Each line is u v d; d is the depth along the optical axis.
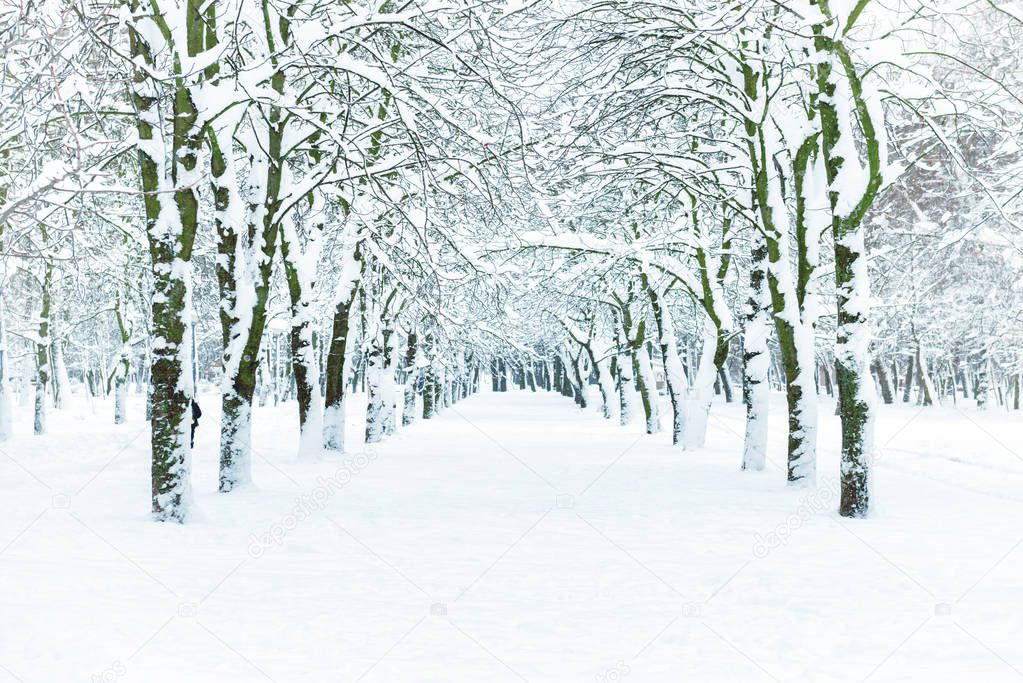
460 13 13.16
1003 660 6.46
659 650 6.66
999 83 14.91
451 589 8.62
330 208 23.27
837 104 14.51
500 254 25.41
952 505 15.29
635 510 14.28
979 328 43.81
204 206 23.39
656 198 23.89
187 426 12.30
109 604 7.51
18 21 9.18
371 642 6.74
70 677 5.66
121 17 11.42
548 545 11.10
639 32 17.48
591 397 80.19
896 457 25.89
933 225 20.66
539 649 6.65
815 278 17.55
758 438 20.36
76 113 11.05
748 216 18.73
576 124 19.02
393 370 33.59
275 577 8.92
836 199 14.39
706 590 8.69
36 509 12.96
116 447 26.69
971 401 71.56
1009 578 9.29
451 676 5.92
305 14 15.62
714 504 14.99
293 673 5.90
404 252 20.55
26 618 6.88
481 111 20.98
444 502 14.98
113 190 7.87
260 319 15.87
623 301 34.22
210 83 12.66
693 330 37.38
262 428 39.19
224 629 6.96
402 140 17.89
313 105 18.25
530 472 20.39
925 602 8.25
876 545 11.27
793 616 7.72
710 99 18.58
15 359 53.38
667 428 39.94
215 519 12.45
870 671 6.18
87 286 31.72
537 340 54.56
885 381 63.12
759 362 20.33
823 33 14.48
